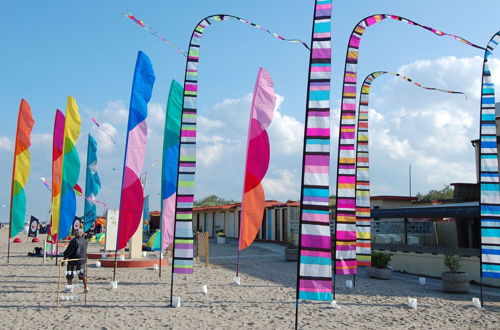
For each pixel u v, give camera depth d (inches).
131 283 596.7
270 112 553.0
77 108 733.9
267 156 547.5
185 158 448.5
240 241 536.4
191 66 465.4
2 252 1078.4
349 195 493.4
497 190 459.5
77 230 493.7
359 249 551.2
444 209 686.5
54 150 759.7
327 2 339.0
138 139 551.2
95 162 970.1
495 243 453.7
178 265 442.6
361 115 571.2
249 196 541.3
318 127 322.7
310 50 333.7
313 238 312.7
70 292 509.0
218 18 473.7
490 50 482.3
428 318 401.4
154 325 363.6
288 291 546.6
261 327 361.7
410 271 748.6
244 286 586.2
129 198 545.0
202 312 418.0
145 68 564.7
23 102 777.6
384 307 451.2
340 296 515.5
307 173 318.3
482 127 473.1
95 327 354.6
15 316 390.6
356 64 498.0
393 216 786.2
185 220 445.4
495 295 525.7
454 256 584.4
